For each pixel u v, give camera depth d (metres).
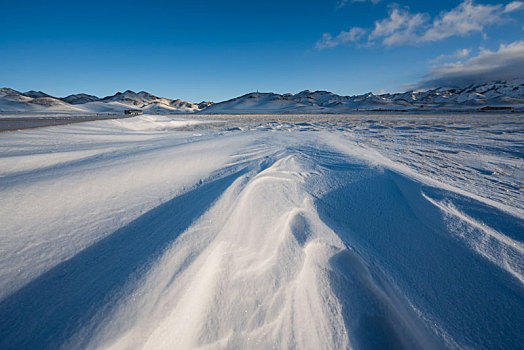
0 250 1.75
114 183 3.16
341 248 2.31
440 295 1.75
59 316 1.25
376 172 3.96
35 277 1.54
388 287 1.89
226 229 2.10
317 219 2.75
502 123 18.14
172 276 1.47
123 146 6.44
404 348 1.57
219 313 1.51
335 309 1.77
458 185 3.97
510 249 1.97
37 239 1.92
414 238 2.34
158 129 17.47
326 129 14.81
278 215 2.67
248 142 7.70
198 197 2.90
